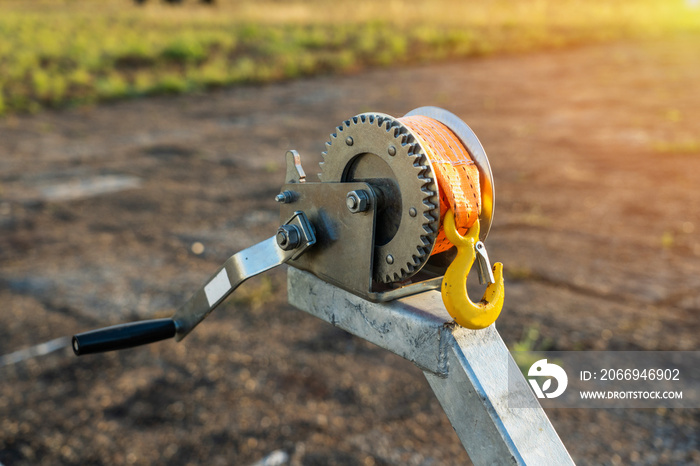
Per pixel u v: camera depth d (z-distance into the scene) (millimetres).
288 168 1251
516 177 9008
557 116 12961
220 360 4496
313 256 1217
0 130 12617
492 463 1008
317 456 3506
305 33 24000
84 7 30781
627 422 3691
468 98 15023
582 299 5234
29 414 3928
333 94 16078
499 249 6367
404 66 20047
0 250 6711
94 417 3896
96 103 15289
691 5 34375
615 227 6922
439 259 1234
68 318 5195
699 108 13094
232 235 7184
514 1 34344
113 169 9984
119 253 6629
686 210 7375
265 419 3834
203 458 3525
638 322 4824
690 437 3547
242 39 22422
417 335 1066
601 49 22391
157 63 19062
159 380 4270
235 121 13484
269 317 5105
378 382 4184
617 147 10453
